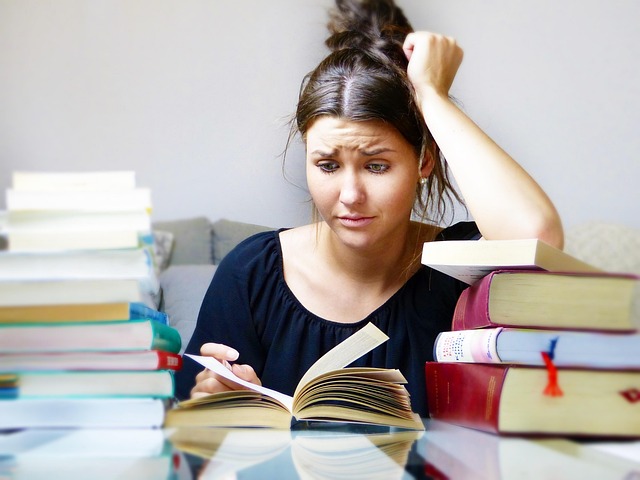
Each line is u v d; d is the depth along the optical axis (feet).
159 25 9.48
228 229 7.92
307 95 3.77
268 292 4.48
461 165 3.59
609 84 8.46
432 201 4.59
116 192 2.41
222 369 3.11
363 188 3.62
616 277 2.47
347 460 2.02
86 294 2.41
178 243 7.80
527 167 8.52
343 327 4.31
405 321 4.27
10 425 2.40
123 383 2.43
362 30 4.17
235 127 9.17
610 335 2.44
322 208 3.72
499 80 8.54
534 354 2.44
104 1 9.70
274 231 4.68
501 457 2.07
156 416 2.43
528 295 2.48
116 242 2.40
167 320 3.07
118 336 2.42
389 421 2.71
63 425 2.42
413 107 3.73
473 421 2.66
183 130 9.36
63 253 2.40
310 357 4.33
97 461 1.94
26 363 2.41
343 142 3.55
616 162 8.49
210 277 6.63
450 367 2.89
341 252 4.26
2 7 9.83
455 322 3.07
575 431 2.42
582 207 8.48
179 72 9.40
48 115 9.80
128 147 9.55
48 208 2.40
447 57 3.90
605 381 2.43
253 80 9.18
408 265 4.37
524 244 2.48
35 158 9.82
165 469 1.84
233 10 9.23
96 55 9.70
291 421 2.82
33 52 9.82
